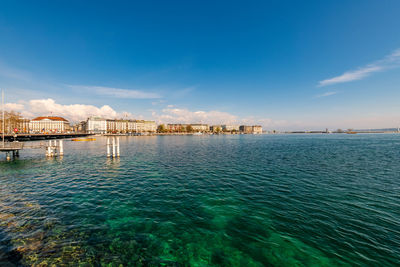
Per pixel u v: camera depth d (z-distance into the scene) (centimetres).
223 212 1112
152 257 739
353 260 707
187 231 915
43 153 4000
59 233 885
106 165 2625
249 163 2742
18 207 1176
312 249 771
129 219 1030
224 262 714
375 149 4647
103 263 699
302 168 2367
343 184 1666
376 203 1230
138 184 1692
